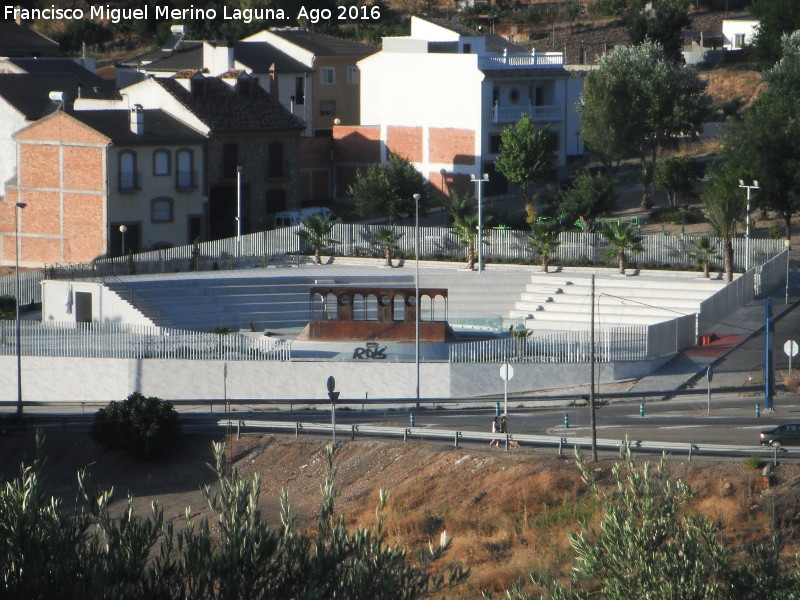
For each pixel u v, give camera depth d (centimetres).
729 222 19125
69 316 19088
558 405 15912
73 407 17038
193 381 17038
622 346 16900
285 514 4484
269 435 14538
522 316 19325
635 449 12431
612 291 19300
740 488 11225
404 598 4284
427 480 12588
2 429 15550
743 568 5397
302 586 4116
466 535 11219
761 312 18662
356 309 19625
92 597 3866
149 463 14600
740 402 15400
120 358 17188
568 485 11850
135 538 4125
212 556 4131
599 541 5506
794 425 12369
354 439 13975
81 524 4125
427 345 17538
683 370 16838
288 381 16850
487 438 13375
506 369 14125
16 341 17225
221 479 4416
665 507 5556
